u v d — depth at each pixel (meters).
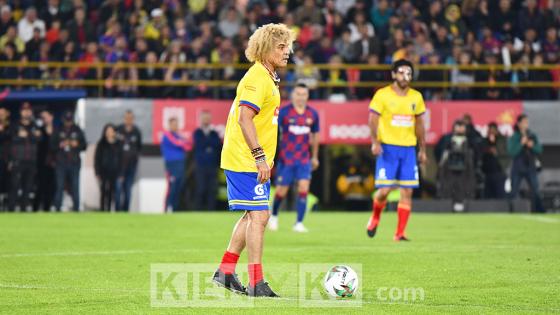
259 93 20.97
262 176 20.78
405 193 36.47
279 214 54.41
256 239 21.11
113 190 57.28
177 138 56.97
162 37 63.56
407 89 36.47
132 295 21.27
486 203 58.28
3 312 18.94
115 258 29.19
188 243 34.75
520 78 63.41
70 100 59.22
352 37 66.12
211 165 57.72
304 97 41.91
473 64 64.06
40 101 59.22
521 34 67.88
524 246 33.97
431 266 27.34
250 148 20.81
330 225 45.06
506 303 20.58
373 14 67.06
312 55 63.44
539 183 63.19
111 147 56.66
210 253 30.91
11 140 55.88
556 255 30.64
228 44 62.56
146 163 61.47
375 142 36.22
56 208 56.16
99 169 56.97
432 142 61.06
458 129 57.53
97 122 59.62
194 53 62.31
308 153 41.69
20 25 65.94
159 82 60.59
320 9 66.25
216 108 60.41
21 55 63.12
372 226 37.09
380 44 64.19
